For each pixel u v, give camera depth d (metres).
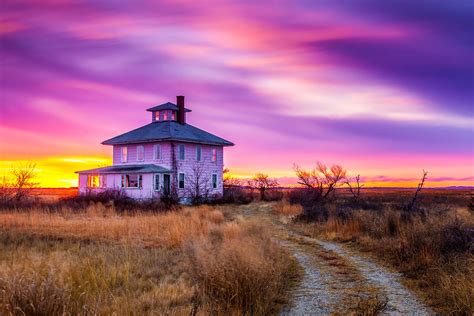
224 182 56.19
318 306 8.83
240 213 32.53
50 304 7.09
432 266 10.80
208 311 7.74
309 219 23.95
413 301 9.02
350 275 11.52
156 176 43.62
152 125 50.31
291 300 9.26
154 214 28.27
